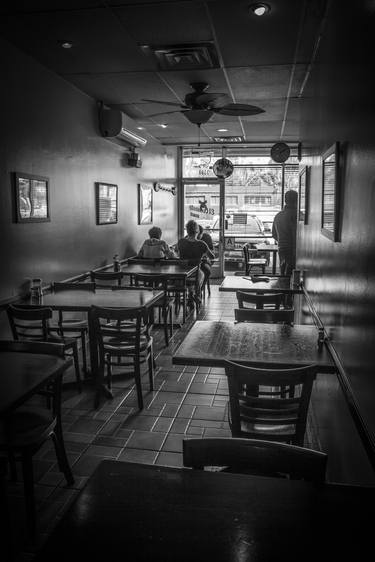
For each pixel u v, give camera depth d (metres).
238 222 12.71
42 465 2.99
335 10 2.98
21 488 2.76
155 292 4.74
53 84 5.08
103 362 3.85
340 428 2.35
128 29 3.97
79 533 1.20
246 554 1.12
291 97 6.07
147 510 1.29
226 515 1.27
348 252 2.33
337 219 2.63
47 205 4.90
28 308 3.99
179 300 7.01
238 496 1.35
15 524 2.42
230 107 4.98
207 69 5.02
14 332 3.81
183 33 4.07
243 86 5.63
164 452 3.15
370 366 1.75
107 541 1.17
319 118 3.82
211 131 8.55
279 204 11.84
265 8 3.54
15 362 2.66
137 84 5.57
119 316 3.71
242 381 2.22
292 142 9.71
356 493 1.37
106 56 4.60
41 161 4.82
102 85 5.59
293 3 3.43
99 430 3.47
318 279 3.65
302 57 4.57
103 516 1.27
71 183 5.54
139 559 1.11
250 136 9.08
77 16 3.71
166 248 7.61
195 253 7.36
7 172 4.20
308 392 2.20
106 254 6.72
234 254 12.05
